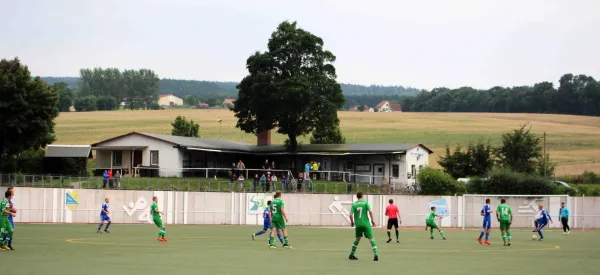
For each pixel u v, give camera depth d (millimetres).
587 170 93312
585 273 21500
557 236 43281
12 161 68188
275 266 22312
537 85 193000
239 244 31922
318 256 25891
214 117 165125
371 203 56406
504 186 63875
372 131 137750
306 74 75500
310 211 56188
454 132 136125
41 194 54656
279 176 78062
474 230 51156
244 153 79000
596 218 56812
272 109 75125
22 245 29688
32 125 66625
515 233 46875
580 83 186750
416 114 177125
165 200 55312
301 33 76625
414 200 56438
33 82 67438
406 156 73500
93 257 24547
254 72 76062
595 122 154125
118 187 57219
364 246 31859
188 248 29062
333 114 75812
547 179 65250
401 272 21109
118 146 71438
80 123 148625
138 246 29844
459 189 61938
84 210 54562
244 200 56094
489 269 22266
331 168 77500
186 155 71812
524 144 75438
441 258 25875
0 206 27062
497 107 197625
